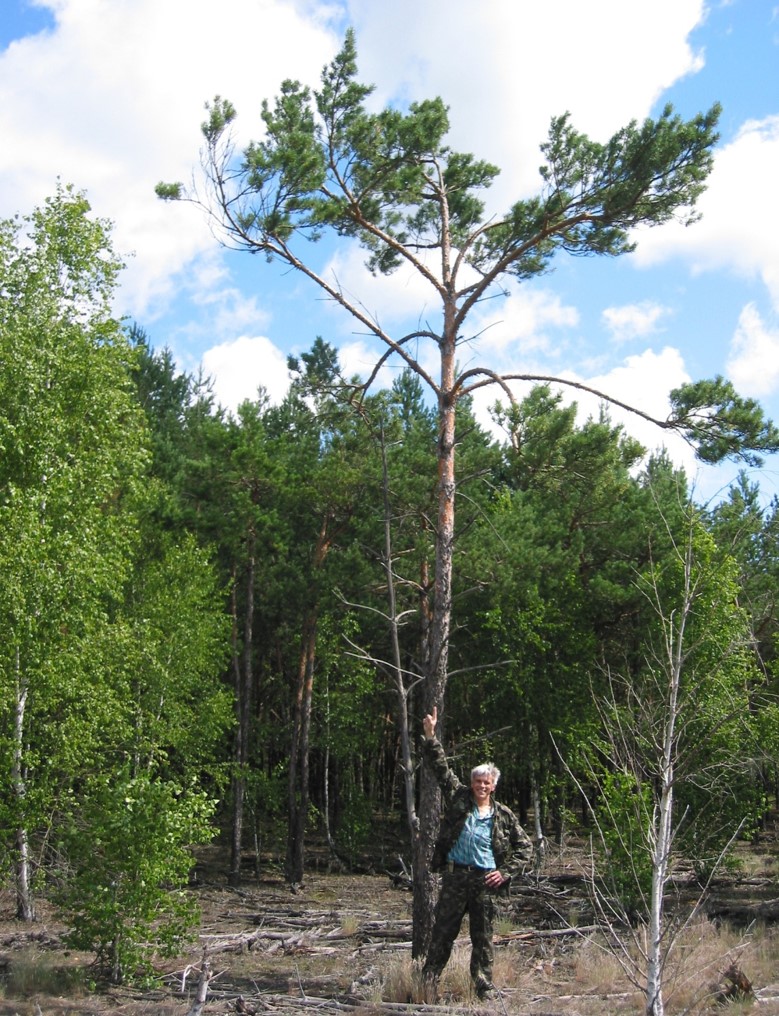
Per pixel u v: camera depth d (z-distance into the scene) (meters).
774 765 14.32
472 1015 8.03
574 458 14.82
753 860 19.73
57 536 15.81
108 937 10.52
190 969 11.36
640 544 23.34
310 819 27.55
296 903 21.72
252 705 34.38
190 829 11.08
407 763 11.82
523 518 25.06
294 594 24.92
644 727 8.49
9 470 16.23
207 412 38.56
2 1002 9.53
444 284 13.63
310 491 24.12
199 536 25.23
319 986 10.48
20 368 16.39
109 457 17.09
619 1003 8.56
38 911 16.78
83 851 10.88
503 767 25.23
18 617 15.09
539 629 23.69
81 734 16.53
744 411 12.19
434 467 22.28
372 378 14.06
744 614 14.20
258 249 12.77
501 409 15.07
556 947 12.19
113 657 17.66
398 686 12.18
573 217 12.80
